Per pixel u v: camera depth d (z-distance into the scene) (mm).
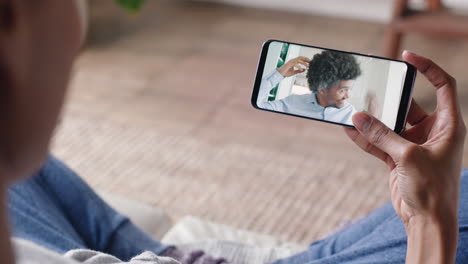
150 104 2396
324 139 2162
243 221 1751
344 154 2076
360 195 1862
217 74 2682
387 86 735
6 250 234
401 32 2465
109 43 2965
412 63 710
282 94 756
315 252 916
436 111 708
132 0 2219
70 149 2053
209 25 3236
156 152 2066
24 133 233
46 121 241
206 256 909
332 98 747
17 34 215
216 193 1870
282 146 2119
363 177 1949
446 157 629
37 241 723
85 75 2611
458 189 634
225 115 2326
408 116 758
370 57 735
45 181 904
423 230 625
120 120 2262
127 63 2756
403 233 750
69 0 240
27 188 821
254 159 2041
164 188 1888
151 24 3219
